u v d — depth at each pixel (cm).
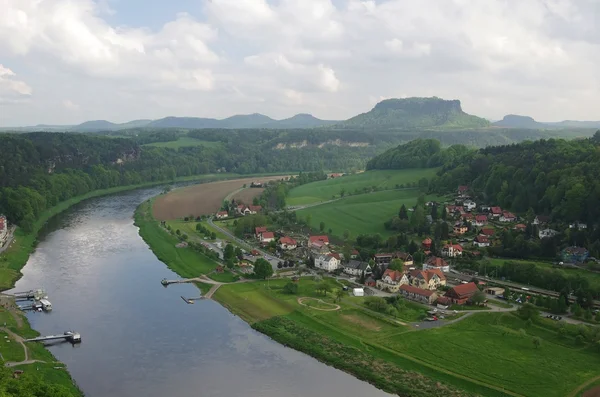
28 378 10319
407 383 12456
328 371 13400
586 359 13650
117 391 12288
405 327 15862
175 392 12269
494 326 15912
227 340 15362
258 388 12475
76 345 14838
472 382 12356
